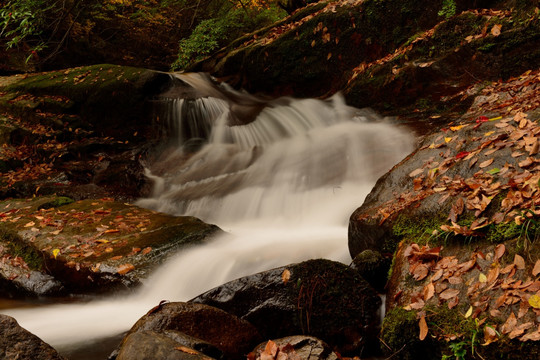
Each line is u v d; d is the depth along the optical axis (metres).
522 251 3.36
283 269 4.02
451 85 8.38
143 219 6.52
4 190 8.73
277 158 8.77
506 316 3.08
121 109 10.43
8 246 6.29
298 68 10.59
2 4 12.22
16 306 5.50
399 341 3.41
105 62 17.44
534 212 3.51
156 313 3.67
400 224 4.43
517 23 7.91
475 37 8.22
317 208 7.16
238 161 9.19
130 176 9.33
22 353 3.25
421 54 8.80
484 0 8.88
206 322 3.68
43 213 6.99
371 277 4.23
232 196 7.97
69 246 5.88
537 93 5.41
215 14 18.14
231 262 5.27
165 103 10.45
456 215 4.00
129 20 18.30
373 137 8.28
